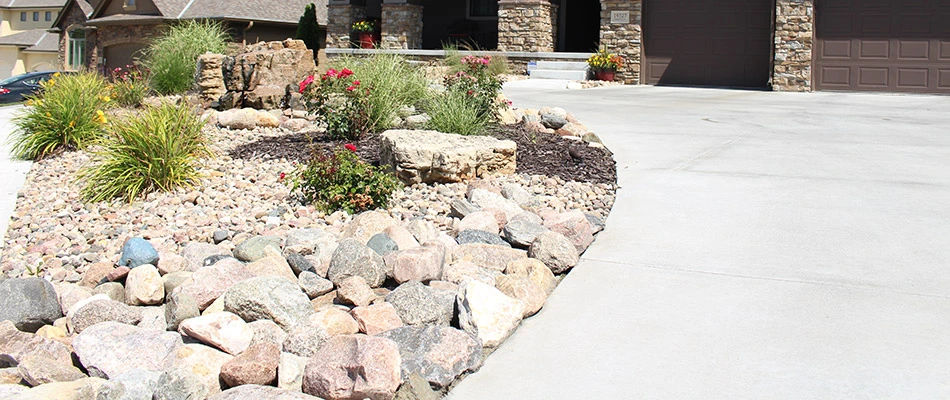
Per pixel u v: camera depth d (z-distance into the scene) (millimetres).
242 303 4391
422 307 4457
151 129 7852
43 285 4688
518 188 7035
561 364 4086
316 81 10805
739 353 4160
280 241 5836
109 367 3873
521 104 13844
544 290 4965
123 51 30219
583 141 9414
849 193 7156
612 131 10703
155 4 28156
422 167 7340
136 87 12477
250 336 4145
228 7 27281
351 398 3623
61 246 6281
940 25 17406
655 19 19969
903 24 17672
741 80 19453
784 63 18422
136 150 7727
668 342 4305
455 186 7320
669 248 5770
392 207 6844
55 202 7699
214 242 6176
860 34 18000
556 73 20375
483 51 21531
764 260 5496
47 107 10125
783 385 3828
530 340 4363
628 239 5988
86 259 5906
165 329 4449
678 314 4652
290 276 5047
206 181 7934
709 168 8219
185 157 7980
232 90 11711
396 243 5523
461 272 5082
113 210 7328
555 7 22000
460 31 24344
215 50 13875
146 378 3646
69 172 8992
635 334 4406
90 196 7672
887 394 3725
